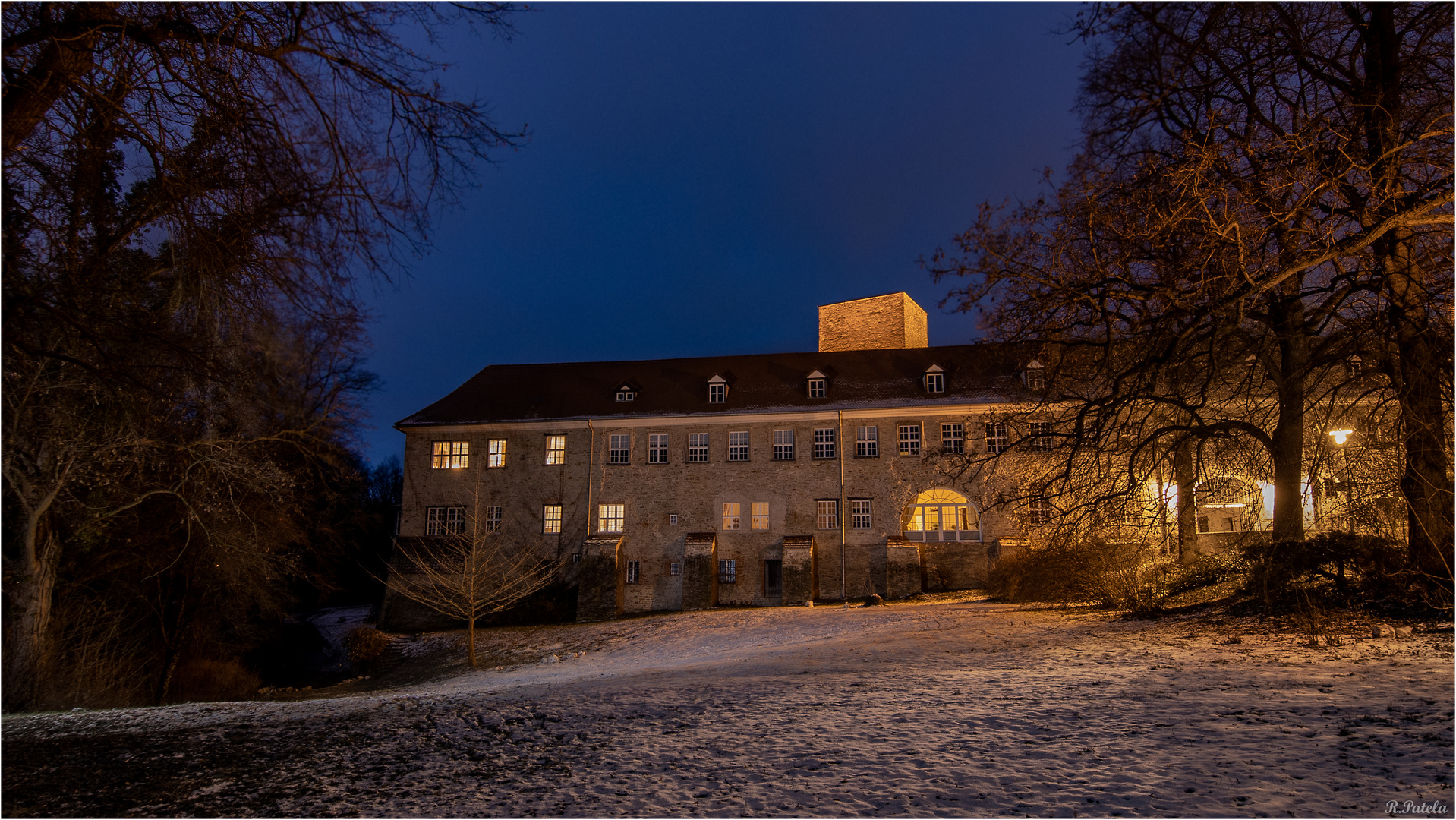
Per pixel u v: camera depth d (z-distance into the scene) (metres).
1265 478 18.86
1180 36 14.47
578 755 8.02
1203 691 9.70
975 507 39.66
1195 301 14.69
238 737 9.81
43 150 8.76
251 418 21.42
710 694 11.75
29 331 9.29
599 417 43.31
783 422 42.12
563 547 42.31
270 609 30.91
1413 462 14.06
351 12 8.35
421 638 37.28
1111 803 5.77
